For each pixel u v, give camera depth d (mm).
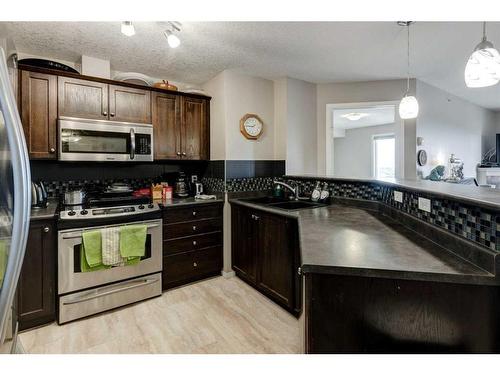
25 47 2281
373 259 1058
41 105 2215
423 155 3621
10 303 855
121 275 2295
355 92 3365
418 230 1459
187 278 2713
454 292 951
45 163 2535
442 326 963
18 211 857
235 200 2928
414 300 980
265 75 3074
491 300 931
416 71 3051
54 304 2055
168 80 3156
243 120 2992
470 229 1056
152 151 2717
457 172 4219
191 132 3037
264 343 1823
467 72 1552
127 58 2539
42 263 1998
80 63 2541
